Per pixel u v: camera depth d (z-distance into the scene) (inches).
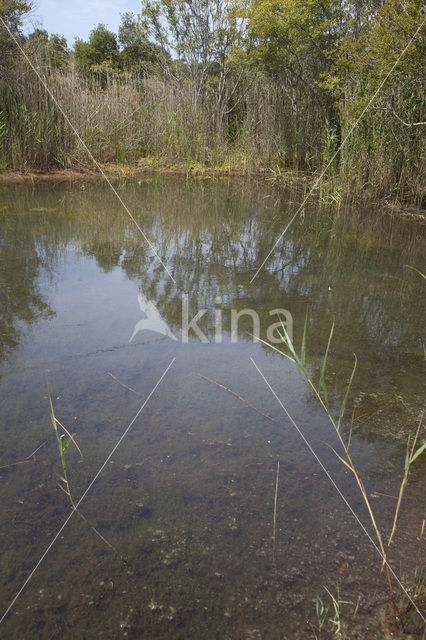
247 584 41.8
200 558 44.0
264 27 267.1
